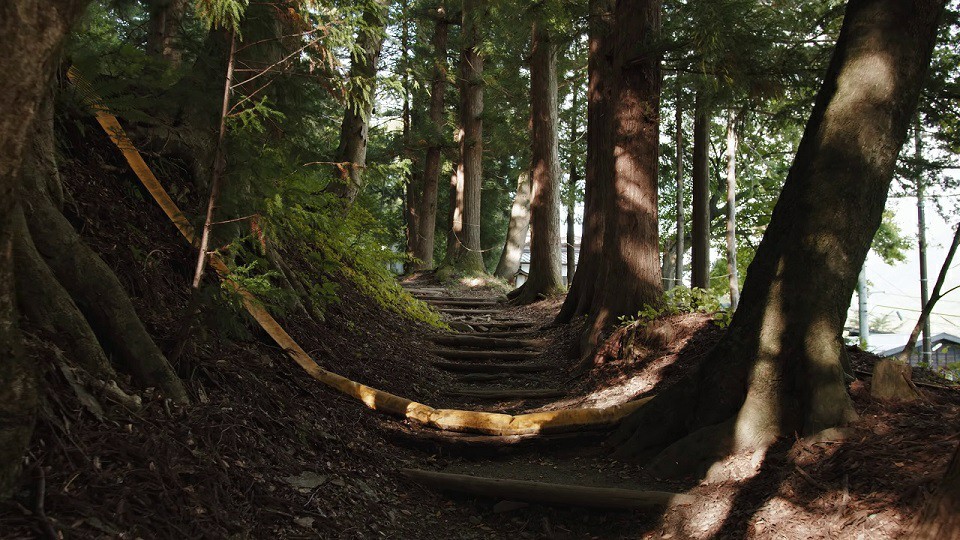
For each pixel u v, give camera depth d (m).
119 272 4.10
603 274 8.89
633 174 8.69
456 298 14.87
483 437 5.52
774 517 3.68
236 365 4.33
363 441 4.83
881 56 4.47
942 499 2.67
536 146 14.55
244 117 3.54
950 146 8.29
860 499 3.48
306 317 6.52
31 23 1.72
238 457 3.30
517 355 9.31
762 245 4.94
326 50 3.78
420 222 23.20
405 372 7.51
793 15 9.68
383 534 3.61
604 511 4.36
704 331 7.20
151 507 2.51
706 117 12.68
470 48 18.31
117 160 5.02
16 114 1.80
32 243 3.04
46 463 2.37
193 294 3.56
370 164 4.75
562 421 5.62
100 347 3.08
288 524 3.11
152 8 5.95
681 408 5.09
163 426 3.03
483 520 4.37
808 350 4.50
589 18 10.05
